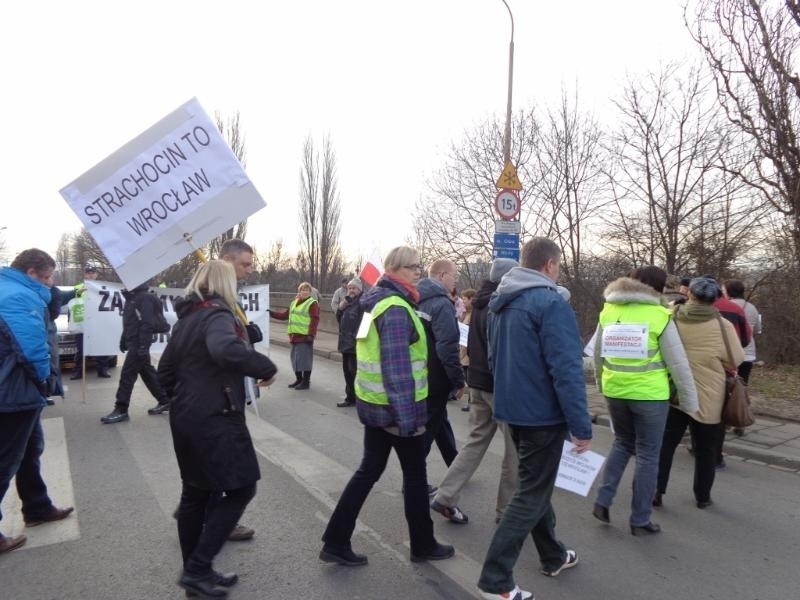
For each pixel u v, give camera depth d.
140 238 4.00
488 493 4.78
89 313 8.17
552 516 3.41
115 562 3.50
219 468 2.92
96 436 6.40
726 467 5.65
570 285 16.86
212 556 3.03
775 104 8.57
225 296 3.11
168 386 3.09
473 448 4.14
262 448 6.05
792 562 3.66
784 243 11.23
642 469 3.97
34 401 3.50
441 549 3.56
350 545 3.55
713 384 4.37
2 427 3.48
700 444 4.48
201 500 3.10
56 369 4.63
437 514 4.34
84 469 5.25
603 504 4.15
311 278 32.84
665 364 3.95
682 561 3.66
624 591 3.29
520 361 3.00
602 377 4.15
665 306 4.12
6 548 3.62
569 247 16.91
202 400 2.91
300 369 9.64
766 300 11.63
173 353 3.02
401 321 3.21
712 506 4.60
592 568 3.55
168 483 4.88
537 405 2.96
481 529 4.07
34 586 3.23
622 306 4.08
